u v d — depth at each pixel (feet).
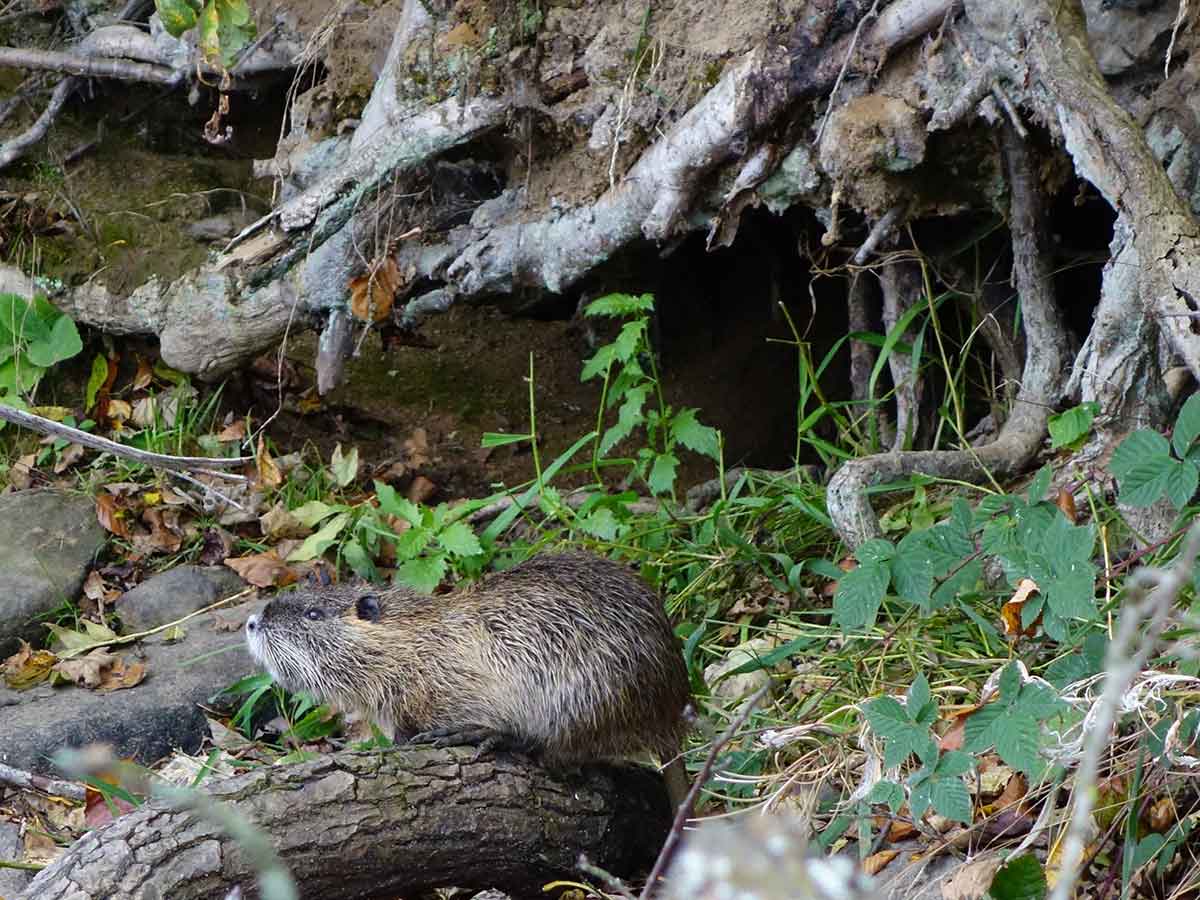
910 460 25.68
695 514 28.73
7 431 32.17
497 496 27.99
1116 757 17.84
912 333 29.76
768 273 36.40
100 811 22.65
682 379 36.24
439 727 20.27
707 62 26.50
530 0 27.55
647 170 26.81
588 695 19.52
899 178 25.70
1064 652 20.44
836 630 23.85
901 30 24.91
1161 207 21.62
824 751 20.06
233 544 29.94
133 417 32.78
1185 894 16.92
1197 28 24.54
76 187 35.37
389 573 29.40
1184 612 19.30
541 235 28.55
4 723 24.52
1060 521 18.80
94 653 26.63
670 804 20.74
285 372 34.58
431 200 29.86
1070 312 30.42
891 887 18.06
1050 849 17.08
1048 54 22.90
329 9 33.83
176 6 27.99
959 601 22.71
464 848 18.56
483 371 36.50
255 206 35.37
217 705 25.61
